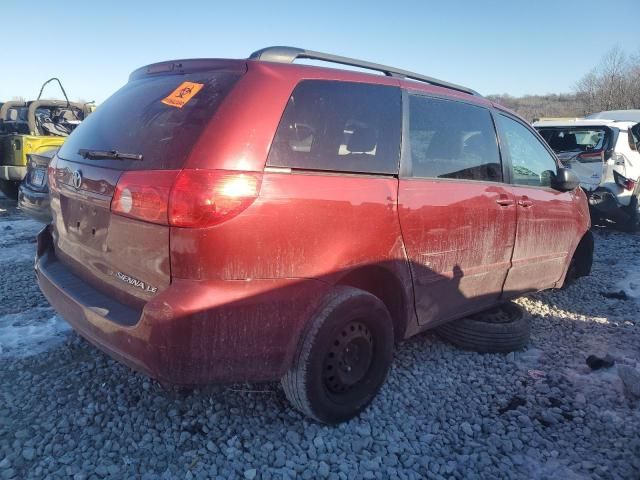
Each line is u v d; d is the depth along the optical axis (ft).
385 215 9.73
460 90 13.16
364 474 8.52
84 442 8.84
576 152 29.27
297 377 8.82
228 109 8.32
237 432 9.32
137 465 8.39
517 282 13.82
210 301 7.75
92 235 9.35
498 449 9.36
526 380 11.89
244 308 8.05
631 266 22.53
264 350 8.40
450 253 11.27
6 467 8.18
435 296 11.19
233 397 10.32
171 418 9.62
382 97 10.39
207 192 7.67
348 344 9.48
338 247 9.00
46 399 10.11
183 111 8.70
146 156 8.43
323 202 8.79
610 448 9.46
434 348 13.25
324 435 9.36
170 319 7.60
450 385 11.50
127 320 8.21
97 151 9.42
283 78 8.93
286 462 8.63
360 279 9.91
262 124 8.39
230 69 9.02
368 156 9.79
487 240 12.23
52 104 32.96
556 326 15.19
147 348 7.79
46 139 29.73
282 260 8.35
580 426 10.14
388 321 10.02
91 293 9.30
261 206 8.09
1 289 16.48
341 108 9.59
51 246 11.62
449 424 10.07
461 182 11.68
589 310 16.69
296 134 8.80
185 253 7.71
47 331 13.21
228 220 7.80
